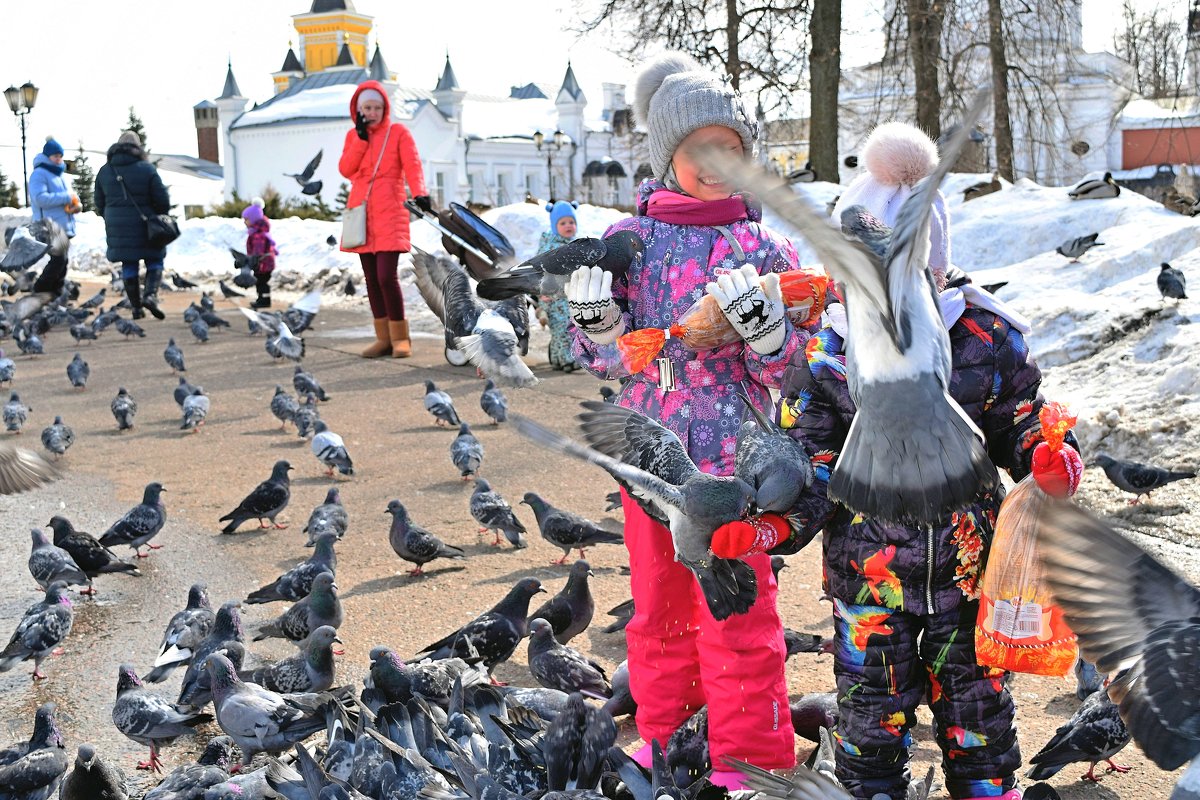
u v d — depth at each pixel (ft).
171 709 20.26
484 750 16.01
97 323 72.49
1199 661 8.17
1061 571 8.68
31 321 71.31
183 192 302.25
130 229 79.36
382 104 56.39
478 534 31.45
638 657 16.84
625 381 16.66
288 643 25.64
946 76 110.73
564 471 36.96
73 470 39.50
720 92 15.49
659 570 16.31
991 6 109.09
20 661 23.40
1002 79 110.01
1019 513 13.46
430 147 262.88
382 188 56.80
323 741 20.17
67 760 19.43
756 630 15.58
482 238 20.71
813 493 13.99
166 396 52.49
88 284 110.83
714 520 12.65
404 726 16.53
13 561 30.66
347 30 359.46
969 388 14.03
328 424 44.83
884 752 14.71
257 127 271.28
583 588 23.75
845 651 14.67
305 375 48.14
